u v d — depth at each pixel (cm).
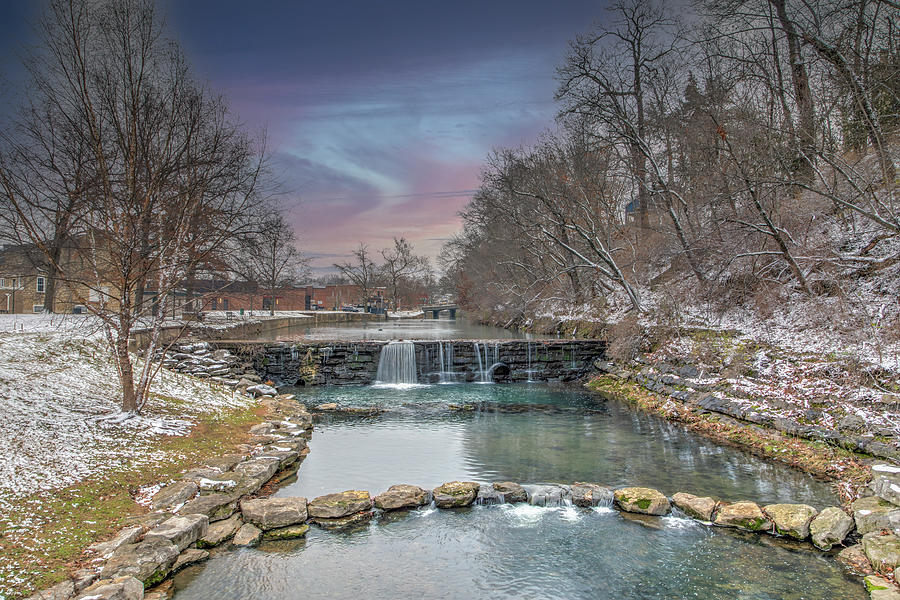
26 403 994
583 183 2869
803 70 1727
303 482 941
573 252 2441
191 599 567
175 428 1055
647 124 2506
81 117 973
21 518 623
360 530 750
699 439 1262
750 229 1830
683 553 688
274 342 2078
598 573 637
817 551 690
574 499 853
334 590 592
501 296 4475
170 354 1780
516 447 1193
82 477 760
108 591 510
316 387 2017
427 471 1019
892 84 1473
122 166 1033
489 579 621
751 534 745
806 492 897
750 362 1500
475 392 1923
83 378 1235
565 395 1866
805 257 1536
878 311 1364
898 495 748
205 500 757
